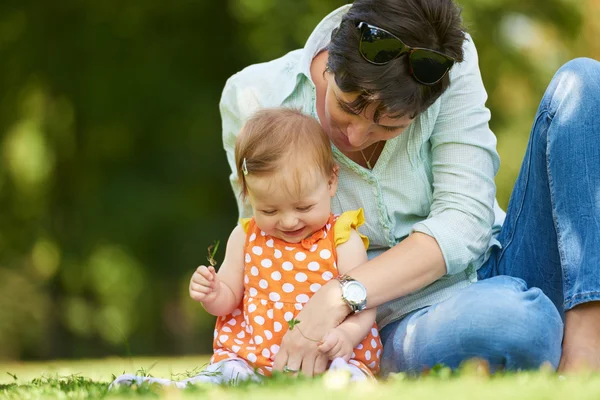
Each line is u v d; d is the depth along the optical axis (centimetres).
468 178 591
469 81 604
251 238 591
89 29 2545
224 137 664
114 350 2695
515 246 620
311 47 623
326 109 565
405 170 598
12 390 521
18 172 2670
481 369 487
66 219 2633
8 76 2584
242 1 2422
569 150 564
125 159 2597
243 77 652
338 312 544
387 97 514
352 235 588
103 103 2523
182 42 2581
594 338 541
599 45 2692
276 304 572
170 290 2612
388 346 578
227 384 503
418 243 571
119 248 2519
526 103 2619
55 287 2659
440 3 527
